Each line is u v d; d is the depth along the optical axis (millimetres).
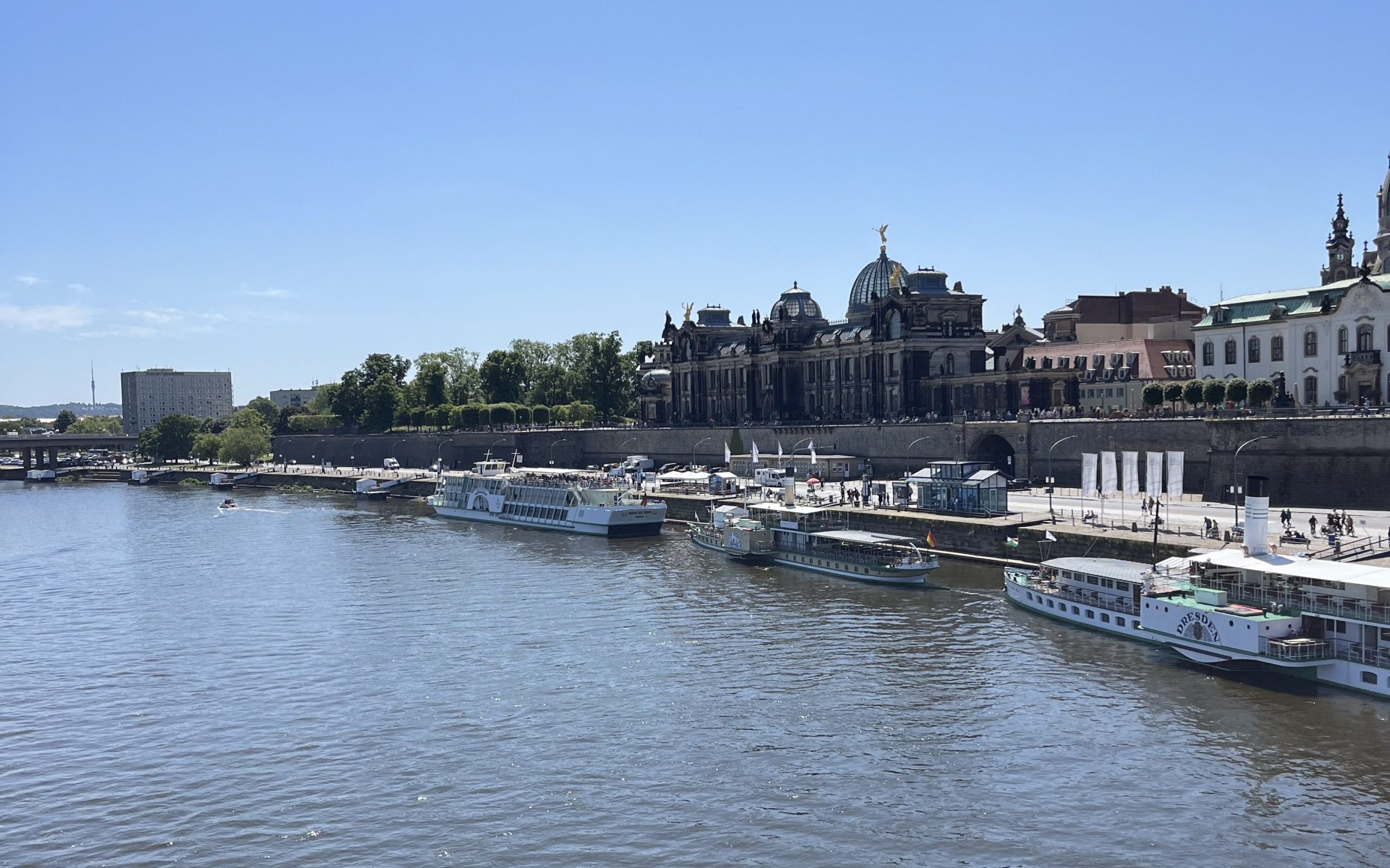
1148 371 174000
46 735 67812
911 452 177000
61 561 137375
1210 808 54969
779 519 127125
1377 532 98125
